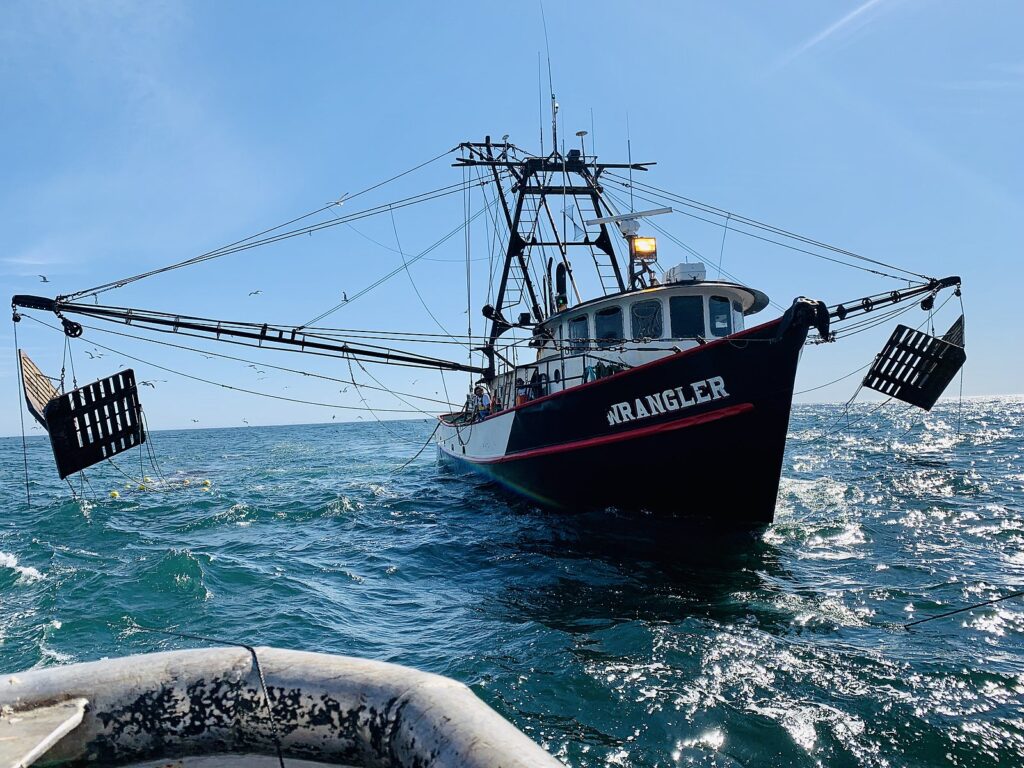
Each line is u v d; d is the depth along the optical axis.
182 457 50.28
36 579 11.52
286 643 7.85
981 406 115.88
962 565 10.16
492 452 17.56
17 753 1.73
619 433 12.28
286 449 58.84
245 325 12.74
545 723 5.43
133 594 10.16
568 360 14.93
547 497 14.72
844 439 40.34
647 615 8.01
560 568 10.41
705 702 5.68
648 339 13.12
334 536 14.89
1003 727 5.20
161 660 2.16
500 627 7.95
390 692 1.93
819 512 14.89
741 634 7.27
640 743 5.09
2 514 21.08
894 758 4.82
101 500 23.28
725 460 11.35
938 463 25.36
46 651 8.05
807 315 9.91
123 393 10.24
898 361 13.92
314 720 1.94
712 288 13.73
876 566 10.10
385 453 48.09
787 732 5.18
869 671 6.23
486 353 17.47
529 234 19.36
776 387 10.56
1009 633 7.26
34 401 9.80
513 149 19.95
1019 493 17.56
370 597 9.79
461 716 1.74
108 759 1.98
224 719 2.00
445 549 12.62
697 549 11.22
